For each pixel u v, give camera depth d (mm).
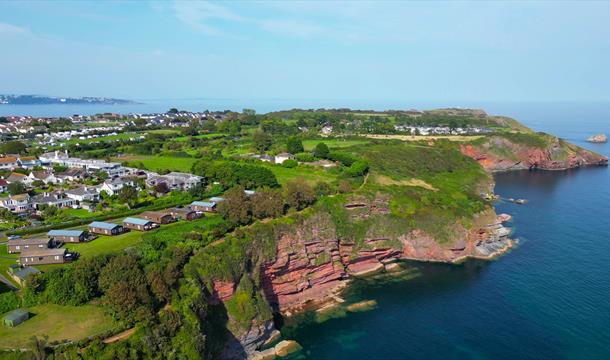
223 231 88688
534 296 91750
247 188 122812
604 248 116250
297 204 102875
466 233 115688
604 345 74312
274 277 91688
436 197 124750
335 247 102625
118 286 64375
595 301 88625
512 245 120312
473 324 82625
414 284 100625
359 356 74438
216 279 77000
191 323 66062
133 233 90500
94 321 63156
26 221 95812
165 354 61062
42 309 65500
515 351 73812
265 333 79500
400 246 113750
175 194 117688
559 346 74625
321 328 83812
